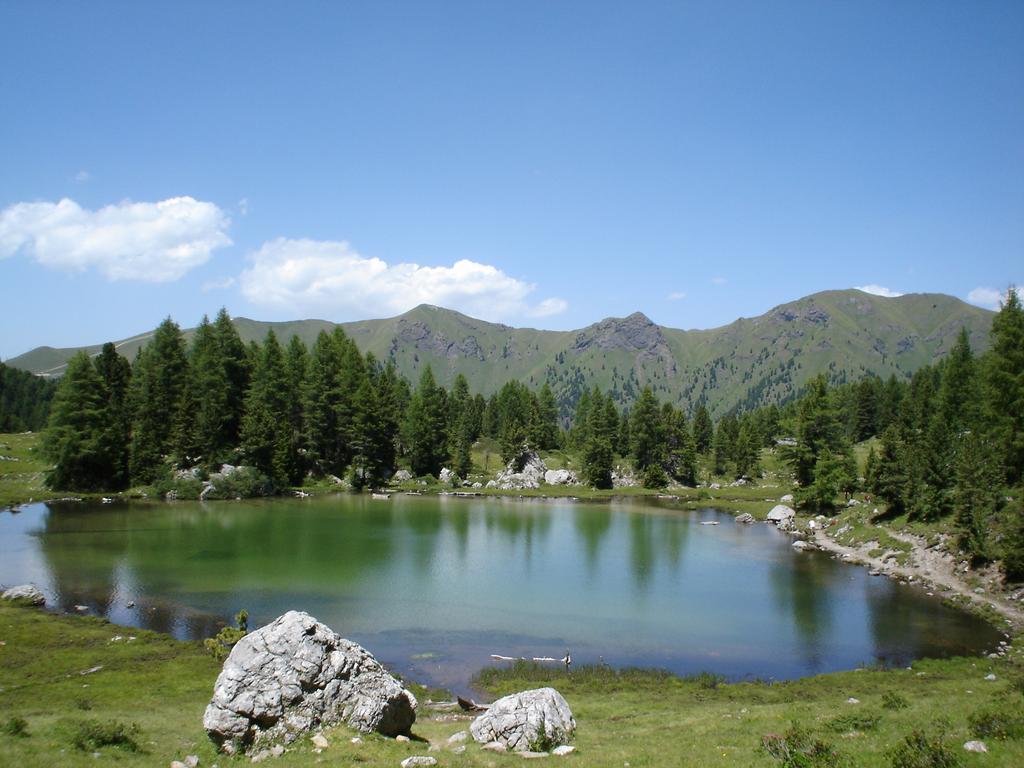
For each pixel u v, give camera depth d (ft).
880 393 631.97
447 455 509.35
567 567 225.76
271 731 71.46
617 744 74.79
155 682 108.88
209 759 69.46
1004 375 237.45
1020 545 178.50
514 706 78.13
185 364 407.64
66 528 258.37
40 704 94.58
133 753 69.72
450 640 147.74
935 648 144.77
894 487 264.72
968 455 206.39
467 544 261.03
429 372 523.29
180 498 351.87
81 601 164.35
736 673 130.41
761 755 62.34
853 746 62.28
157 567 200.64
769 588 200.03
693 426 655.76
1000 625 161.07
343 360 505.66
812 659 139.23
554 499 433.07
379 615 164.04
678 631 158.20
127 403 393.91
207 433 381.60
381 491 438.40
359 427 448.65
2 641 127.34
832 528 294.46
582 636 153.48
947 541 216.13
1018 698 77.15
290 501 368.68
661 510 385.29
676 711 98.84
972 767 51.11
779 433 651.25
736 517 359.25
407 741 74.02
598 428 510.99
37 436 484.33
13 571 190.19
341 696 75.46
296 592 180.14
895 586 203.62
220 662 121.39
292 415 453.17
